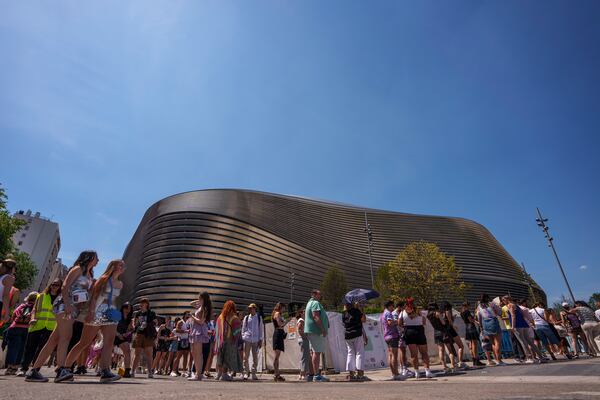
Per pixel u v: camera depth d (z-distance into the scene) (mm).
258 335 9680
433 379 7617
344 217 84688
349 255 76875
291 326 13391
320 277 68375
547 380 5270
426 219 95875
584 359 9781
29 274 44188
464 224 100562
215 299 52875
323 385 6008
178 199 65062
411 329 8461
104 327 5305
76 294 4945
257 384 6199
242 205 65938
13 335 8305
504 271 87750
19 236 80375
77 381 4988
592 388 3717
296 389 4312
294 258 66125
